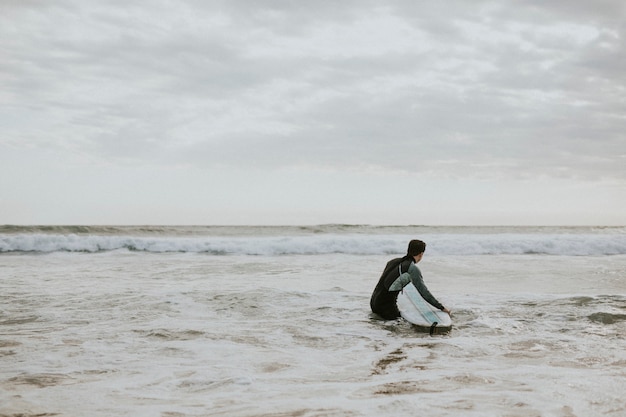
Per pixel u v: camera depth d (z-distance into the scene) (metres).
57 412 3.42
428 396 3.91
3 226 26.84
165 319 7.25
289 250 19.33
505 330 6.73
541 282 11.62
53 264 14.83
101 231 28.94
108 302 8.45
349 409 3.54
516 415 3.42
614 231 47.97
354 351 5.66
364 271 13.48
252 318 7.41
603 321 7.25
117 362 5.02
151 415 3.38
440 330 6.64
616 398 3.85
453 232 41.41
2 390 3.99
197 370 4.75
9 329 6.56
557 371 4.79
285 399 3.82
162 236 29.84
